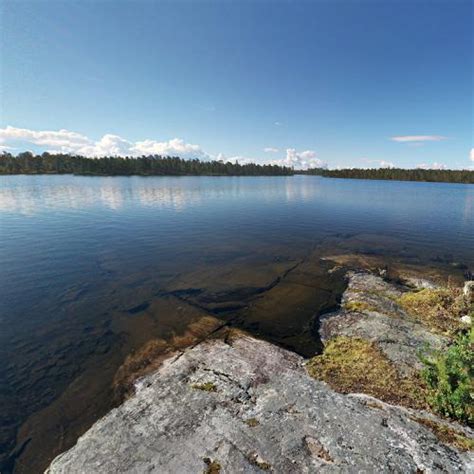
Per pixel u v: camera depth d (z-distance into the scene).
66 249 16.58
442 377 4.64
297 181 115.88
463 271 13.70
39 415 5.36
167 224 24.50
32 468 4.36
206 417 4.38
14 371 6.58
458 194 58.19
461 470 3.37
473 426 4.23
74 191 51.50
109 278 12.34
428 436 3.91
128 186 65.12
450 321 7.93
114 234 20.50
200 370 5.79
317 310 9.27
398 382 5.35
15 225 22.98
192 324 8.49
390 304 9.25
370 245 18.72
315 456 3.59
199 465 3.56
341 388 5.28
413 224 25.81
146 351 7.16
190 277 12.55
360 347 6.68
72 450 3.97
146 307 9.69
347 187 78.44
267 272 13.24
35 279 12.10
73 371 6.55
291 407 4.51
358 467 3.42
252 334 7.84
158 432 4.14
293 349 7.13
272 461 3.56
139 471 3.53
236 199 44.69
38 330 8.29
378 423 4.11
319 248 17.88
